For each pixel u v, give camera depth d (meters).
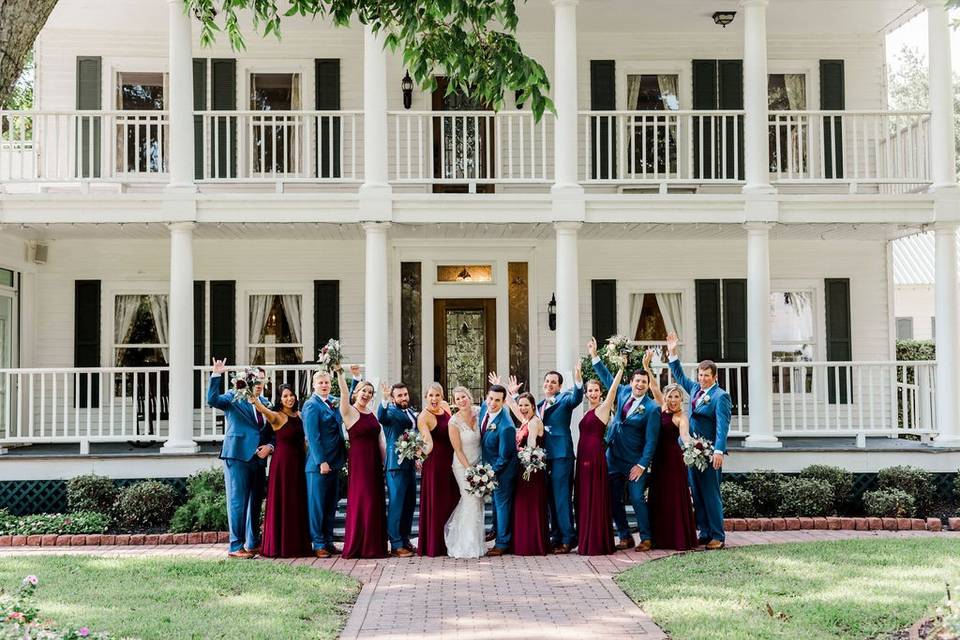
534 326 15.26
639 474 9.70
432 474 9.70
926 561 8.84
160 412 13.73
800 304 15.53
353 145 13.70
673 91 15.45
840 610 7.02
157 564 9.06
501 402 9.61
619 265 15.38
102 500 11.62
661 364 10.48
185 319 12.20
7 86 5.87
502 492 9.72
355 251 15.32
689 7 13.88
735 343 15.30
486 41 8.02
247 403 9.75
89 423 12.19
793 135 15.37
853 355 15.44
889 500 11.33
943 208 12.55
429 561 9.43
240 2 8.23
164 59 15.02
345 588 8.12
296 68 15.16
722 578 8.24
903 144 14.53
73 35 14.88
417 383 15.33
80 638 5.27
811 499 11.38
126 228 13.04
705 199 12.48
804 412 12.75
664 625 6.86
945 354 12.52
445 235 14.52
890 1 13.62
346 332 15.28
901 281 22.55
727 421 9.78
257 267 15.20
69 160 12.68
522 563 9.28
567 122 12.38
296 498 9.63
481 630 6.87
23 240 14.45
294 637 6.52
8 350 14.41
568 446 9.88
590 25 14.73
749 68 12.57
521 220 12.44
